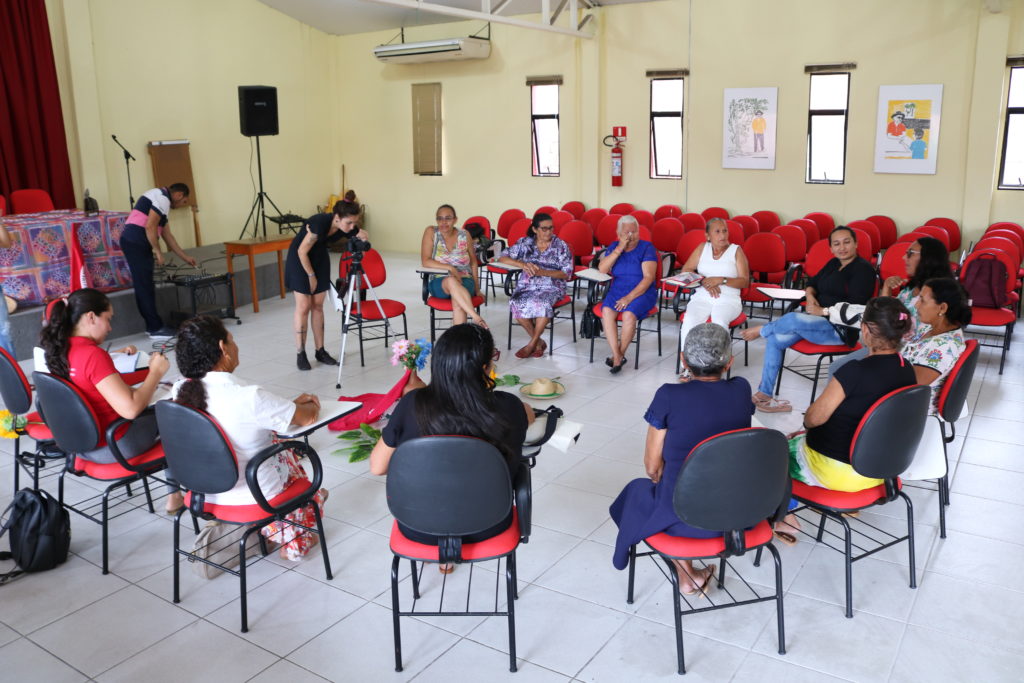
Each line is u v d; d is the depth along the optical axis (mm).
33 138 8391
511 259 5891
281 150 11180
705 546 2438
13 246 6242
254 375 5547
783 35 8492
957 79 7727
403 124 11289
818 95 8469
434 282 5969
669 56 9180
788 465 2439
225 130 10391
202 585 3006
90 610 2854
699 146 9234
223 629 2738
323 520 3479
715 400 2422
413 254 11422
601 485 3779
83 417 2854
